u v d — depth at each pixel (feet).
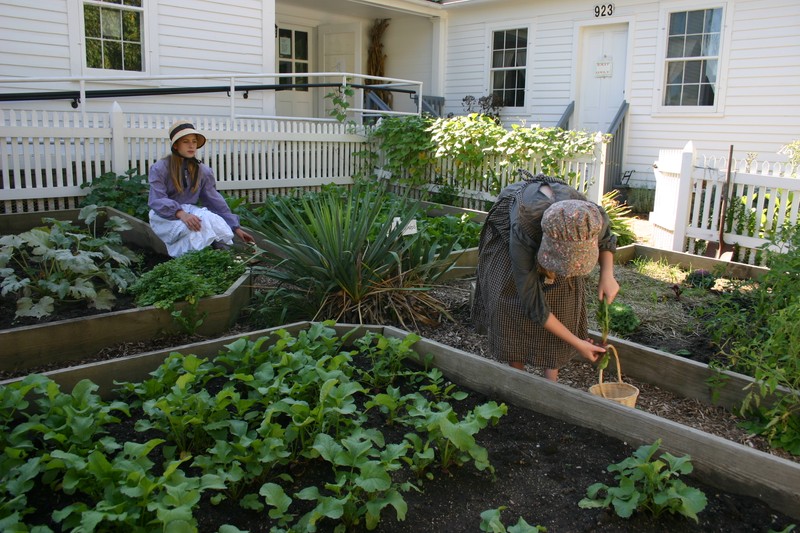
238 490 8.11
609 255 10.24
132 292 15.20
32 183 26.22
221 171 29.73
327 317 14.71
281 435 8.46
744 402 10.41
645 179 41.50
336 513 6.95
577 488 8.48
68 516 7.18
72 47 30.50
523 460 9.10
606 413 9.64
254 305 15.69
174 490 6.75
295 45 49.42
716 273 19.48
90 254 14.67
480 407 8.81
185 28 34.12
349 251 14.40
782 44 35.40
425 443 9.39
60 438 8.03
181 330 13.93
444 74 50.78
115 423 9.74
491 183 29.96
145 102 33.30
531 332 10.64
